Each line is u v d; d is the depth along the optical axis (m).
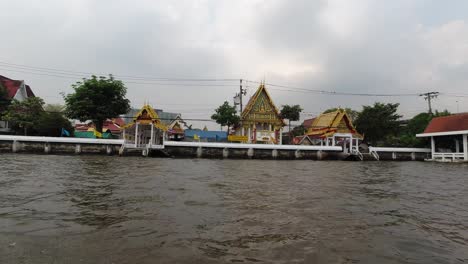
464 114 39.22
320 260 4.24
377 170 21.86
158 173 15.12
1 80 43.69
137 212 6.82
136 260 4.10
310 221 6.41
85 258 4.13
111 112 37.03
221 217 6.57
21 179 11.72
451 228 6.11
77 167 17.41
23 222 5.85
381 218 6.84
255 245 4.82
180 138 50.28
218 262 4.09
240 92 46.25
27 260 4.01
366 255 4.49
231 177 14.36
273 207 7.71
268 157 36.94
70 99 35.91
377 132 47.03
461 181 14.74
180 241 4.93
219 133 51.88
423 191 11.23
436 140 42.38
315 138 48.06
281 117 47.75
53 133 38.16
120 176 13.38
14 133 37.88
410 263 4.23
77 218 6.24
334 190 10.90
